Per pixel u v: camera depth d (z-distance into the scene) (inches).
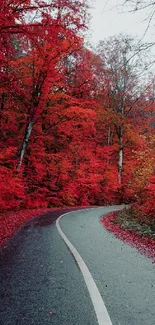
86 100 1043.3
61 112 905.5
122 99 1188.5
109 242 361.4
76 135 1105.4
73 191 1075.3
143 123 1229.7
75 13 353.7
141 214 634.2
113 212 840.9
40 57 636.7
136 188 706.8
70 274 214.7
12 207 724.0
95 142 1344.7
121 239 392.2
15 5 331.9
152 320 140.5
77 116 954.7
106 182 1237.1
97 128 1461.6
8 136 932.6
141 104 1068.5
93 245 335.3
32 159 874.8
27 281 197.6
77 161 1145.4
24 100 738.8
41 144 938.7
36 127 910.4
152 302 163.0
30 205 850.8
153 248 331.3
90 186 1159.0
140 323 137.2
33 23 353.4
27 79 724.7
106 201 1325.0
